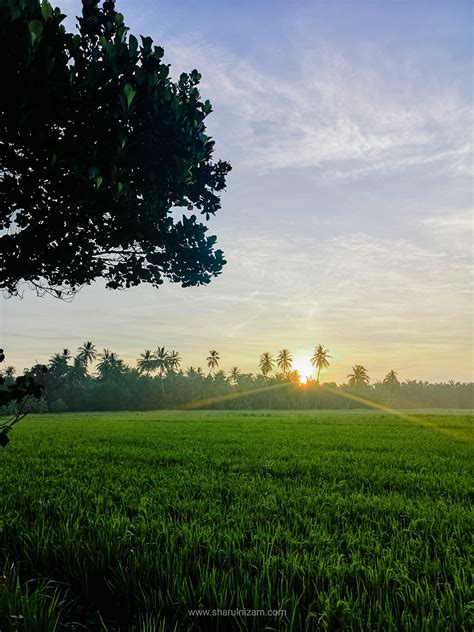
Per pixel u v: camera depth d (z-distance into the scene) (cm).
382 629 426
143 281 600
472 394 18125
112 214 477
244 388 13362
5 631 410
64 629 451
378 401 16250
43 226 463
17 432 3106
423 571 545
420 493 1070
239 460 1595
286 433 2978
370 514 845
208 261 589
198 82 569
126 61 457
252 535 668
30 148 418
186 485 1097
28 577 573
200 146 532
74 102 429
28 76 390
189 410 10606
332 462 1570
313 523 766
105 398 10456
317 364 14238
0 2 376
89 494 981
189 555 603
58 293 578
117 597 508
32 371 409
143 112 462
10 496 965
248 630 436
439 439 2561
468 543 678
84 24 468
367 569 549
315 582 518
